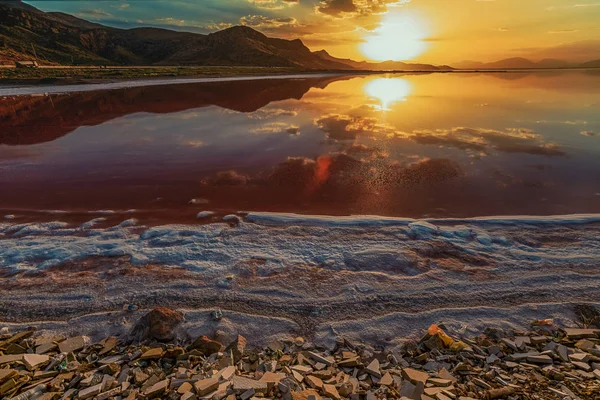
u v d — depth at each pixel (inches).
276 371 173.9
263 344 200.7
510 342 194.7
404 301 236.5
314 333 209.2
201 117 1001.5
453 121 913.5
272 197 438.6
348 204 416.5
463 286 251.4
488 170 529.7
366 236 324.8
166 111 1112.2
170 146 685.9
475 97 1446.9
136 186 477.1
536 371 170.9
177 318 215.0
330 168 546.3
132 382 165.5
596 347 186.1
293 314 225.1
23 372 169.2
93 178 509.4
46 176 516.1
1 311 227.5
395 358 186.4
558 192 445.1
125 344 198.7
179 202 421.1
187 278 261.4
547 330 207.2
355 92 1721.2
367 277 262.2
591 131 772.0
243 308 230.2
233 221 362.3
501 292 244.4
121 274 266.7
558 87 1883.6
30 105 1232.2
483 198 430.0
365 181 491.8
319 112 1085.8
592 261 278.1
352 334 207.6
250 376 169.0
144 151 652.1
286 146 678.5
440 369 174.1
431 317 221.1
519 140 703.7
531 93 1574.8
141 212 390.3
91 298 239.9
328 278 261.4
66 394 156.4
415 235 325.7
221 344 198.1
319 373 170.1
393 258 286.2
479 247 304.0
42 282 256.8
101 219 370.9
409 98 1443.2
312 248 304.3
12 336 203.9
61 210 395.2
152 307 231.5
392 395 155.1
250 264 279.6
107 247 306.8
